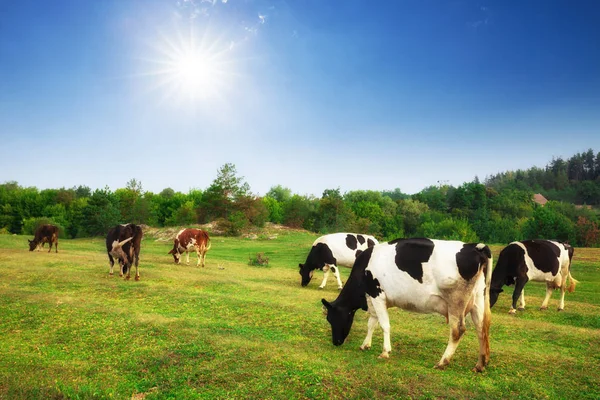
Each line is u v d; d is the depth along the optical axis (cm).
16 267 1741
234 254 3381
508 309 1406
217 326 934
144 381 644
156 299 1244
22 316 1005
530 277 1352
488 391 591
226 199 6925
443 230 7569
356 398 572
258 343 802
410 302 743
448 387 597
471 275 682
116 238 1563
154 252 3250
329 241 1684
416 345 839
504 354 772
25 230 7000
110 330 898
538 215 5819
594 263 2755
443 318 1107
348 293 835
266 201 8706
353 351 801
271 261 2981
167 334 862
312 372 646
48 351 792
